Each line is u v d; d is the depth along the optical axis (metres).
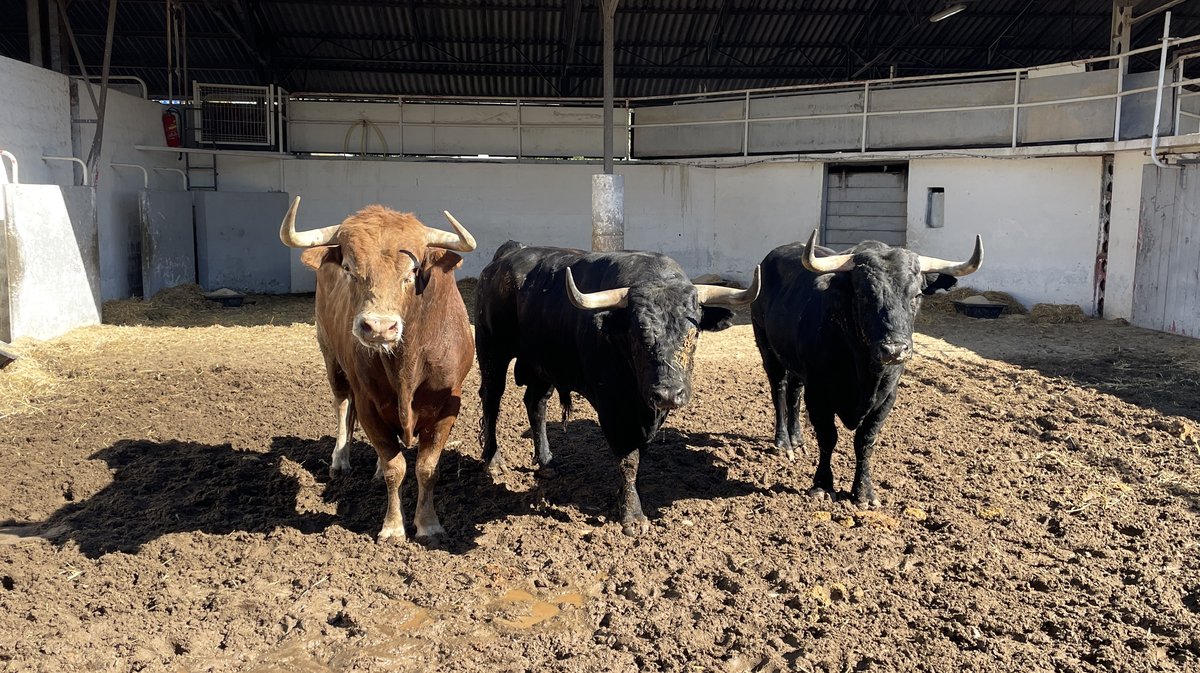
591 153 20.98
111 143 16.38
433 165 19.75
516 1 21.53
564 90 25.02
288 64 24.42
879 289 5.67
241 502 6.35
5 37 23.25
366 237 4.80
